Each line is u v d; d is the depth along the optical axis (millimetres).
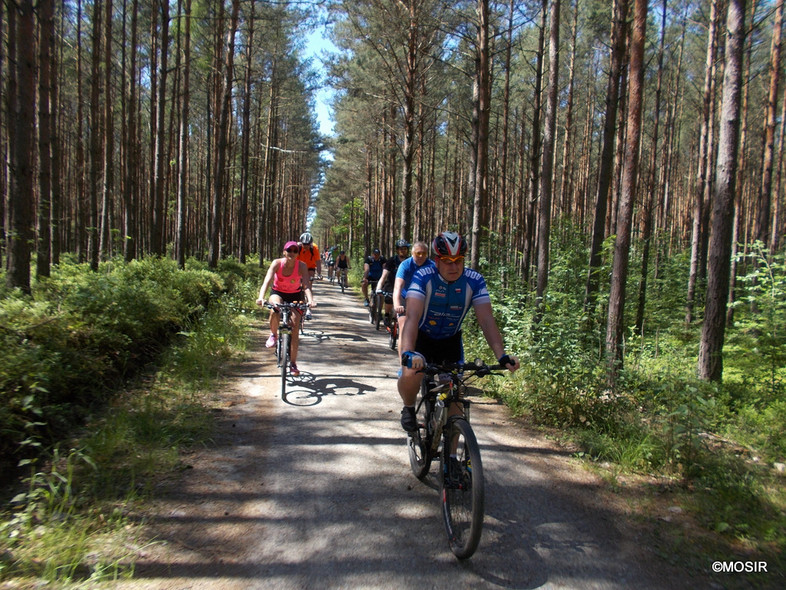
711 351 6898
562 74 24656
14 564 2803
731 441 5250
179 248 17047
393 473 4270
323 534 3295
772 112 15422
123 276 10164
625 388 5984
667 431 4609
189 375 6551
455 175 32781
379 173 37312
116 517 3324
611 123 8664
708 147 14445
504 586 2828
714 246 6824
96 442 4176
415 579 2865
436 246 3527
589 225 21094
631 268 15789
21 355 4430
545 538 3334
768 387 7137
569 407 5566
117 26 20719
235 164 32906
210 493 3756
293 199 55312
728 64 6531
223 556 3008
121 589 2660
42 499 3451
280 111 34625
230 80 16766
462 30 13828
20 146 6852
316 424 5355
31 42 6918
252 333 10430
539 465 4516
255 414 5574
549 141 9328
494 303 9516
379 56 17469
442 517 3564
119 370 5930
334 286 27531
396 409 6023
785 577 2949
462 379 3471
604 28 19016
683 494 3986
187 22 17375
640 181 24297
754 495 3854
